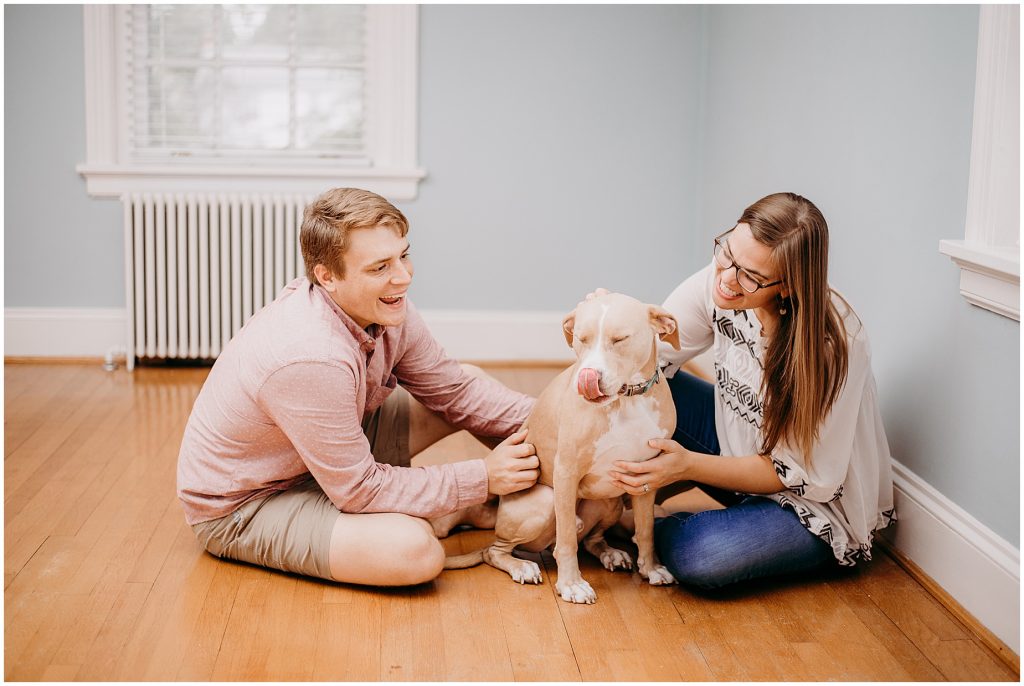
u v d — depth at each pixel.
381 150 3.93
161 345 3.82
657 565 2.12
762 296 1.87
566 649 1.84
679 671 1.77
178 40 3.86
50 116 3.79
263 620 1.91
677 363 2.29
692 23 3.89
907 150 2.33
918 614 2.01
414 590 2.05
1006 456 1.92
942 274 2.16
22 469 2.68
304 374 1.91
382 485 2.02
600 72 3.91
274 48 3.89
